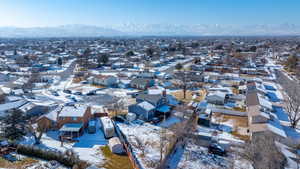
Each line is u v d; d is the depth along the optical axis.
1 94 45.34
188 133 31.03
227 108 43.81
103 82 62.88
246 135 32.12
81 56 120.75
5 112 36.22
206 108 41.62
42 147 27.45
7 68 85.94
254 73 80.75
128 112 39.69
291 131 34.31
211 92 53.56
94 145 28.84
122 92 55.81
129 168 23.67
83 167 22.78
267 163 19.84
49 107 41.06
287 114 41.62
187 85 60.34
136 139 30.41
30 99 47.62
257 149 21.62
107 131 30.86
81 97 51.03
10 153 25.33
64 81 68.56
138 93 51.41
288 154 23.42
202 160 25.59
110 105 44.25
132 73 80.12
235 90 58.31
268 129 29.94
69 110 34.84
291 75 76.88
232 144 29.03
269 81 70.06
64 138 30.22
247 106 41.22
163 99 44.50
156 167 23.11
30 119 35.69
